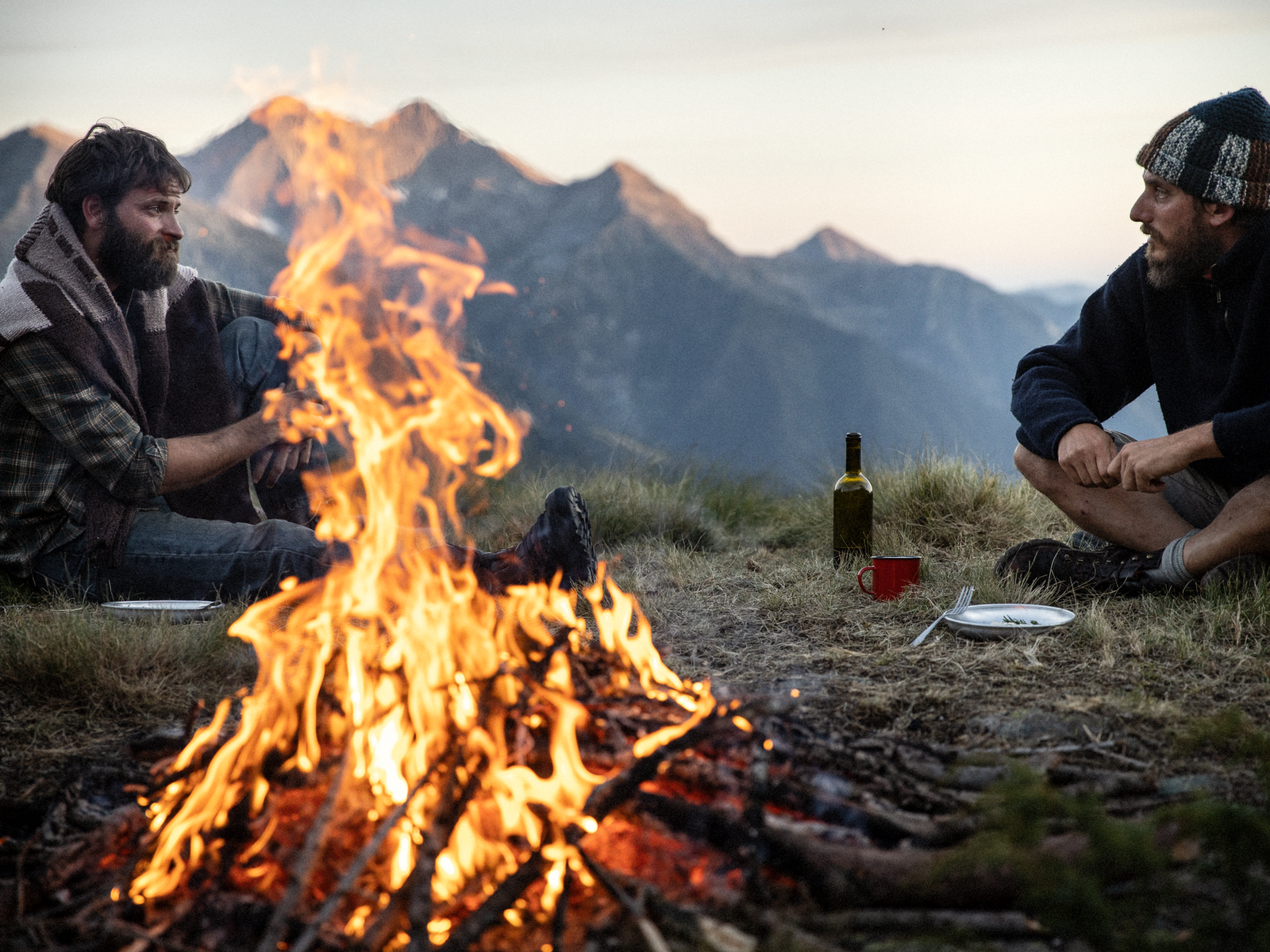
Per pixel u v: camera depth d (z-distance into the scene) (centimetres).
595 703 201
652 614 314
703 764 172
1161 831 154
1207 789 181
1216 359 306
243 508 360
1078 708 221
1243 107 280
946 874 146
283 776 173
